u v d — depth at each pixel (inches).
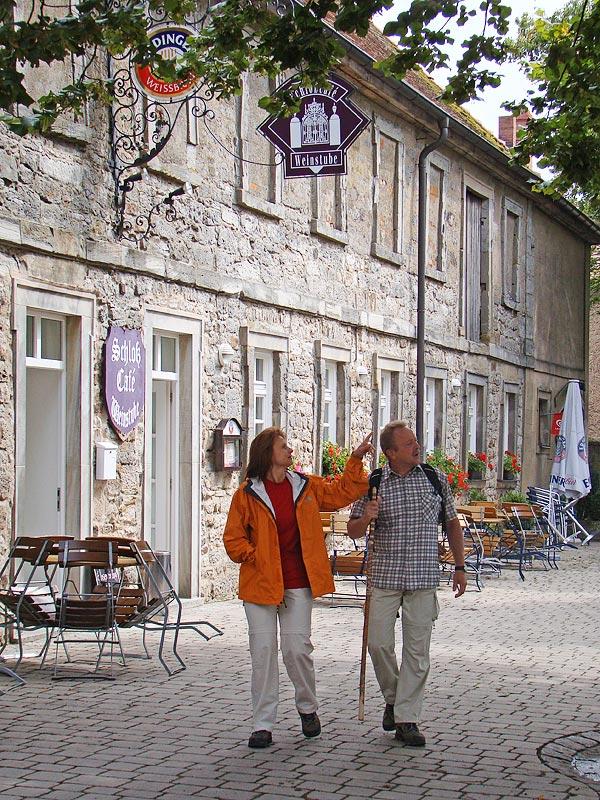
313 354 657.0
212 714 308.2
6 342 402.6
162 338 522.3
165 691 336.2
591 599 609.9
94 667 371.6
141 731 288.5
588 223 1221.7
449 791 243.8
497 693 348.8
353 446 713.6
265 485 284.0
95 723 295.9
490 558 739.4
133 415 480.4
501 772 259.9
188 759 263.6
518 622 513.3
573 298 1256.2
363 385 729.6
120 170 471.5
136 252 481.1
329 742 281.6
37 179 422.0
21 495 409.4
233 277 565.6
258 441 285.1
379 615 285.9
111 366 462.9
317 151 508.7
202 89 537.0
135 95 481.7
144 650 406.3
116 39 309.7
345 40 644.7
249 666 377.4
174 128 516.7
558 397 1197.1
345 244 698.8
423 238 768.9
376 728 297.1
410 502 285.4
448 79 356.5
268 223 605.3
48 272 427.5
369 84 701.9
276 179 609.6
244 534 281.3
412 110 770.2
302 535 281.7
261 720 276.4
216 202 552.7
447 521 293.9
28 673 360.8
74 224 443.2
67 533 446.9
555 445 1069.8
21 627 371.6
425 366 834.8
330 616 514.6
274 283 610.5
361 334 724.0
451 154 881.5
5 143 403.5
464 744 284.0
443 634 470.6
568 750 282.7
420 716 301.0
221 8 334.0
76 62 450.6
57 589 444.1
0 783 241.9
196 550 534.9
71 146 443.2
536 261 1117.1
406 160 790.5
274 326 609.0
